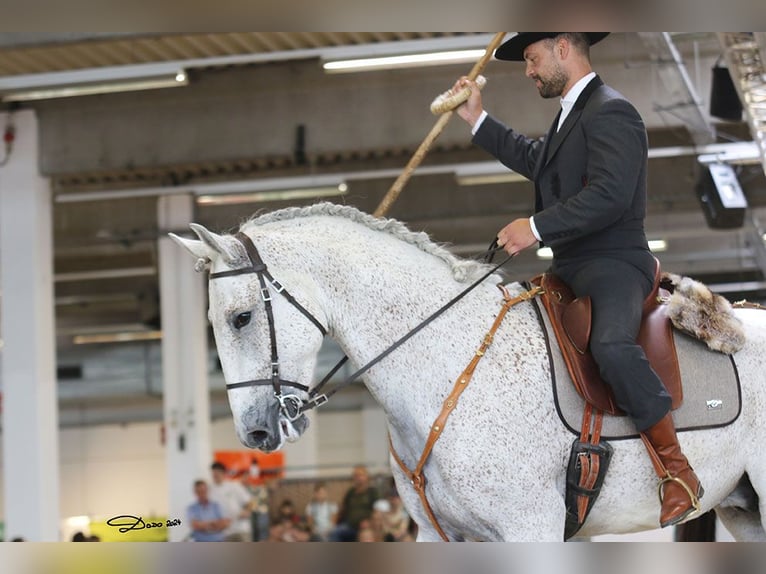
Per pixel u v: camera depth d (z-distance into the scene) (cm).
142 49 1189
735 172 1381
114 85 1249
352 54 1200
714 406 392
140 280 2383
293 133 1355
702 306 396
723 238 1922
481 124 434
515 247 386
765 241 1678
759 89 991
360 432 2845
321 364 2291
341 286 382
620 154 379
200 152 1380
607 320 376
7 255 1452
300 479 1573
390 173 1619
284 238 383
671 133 1413
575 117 396
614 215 378
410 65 1232
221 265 375
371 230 396
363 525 1262
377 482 1479
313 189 1677
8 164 1442
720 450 393
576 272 394
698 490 375
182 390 1720
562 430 375
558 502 375
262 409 369
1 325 1496
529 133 1204
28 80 1252
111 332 2666
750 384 402
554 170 399
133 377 2600
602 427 377
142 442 2989
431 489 382
